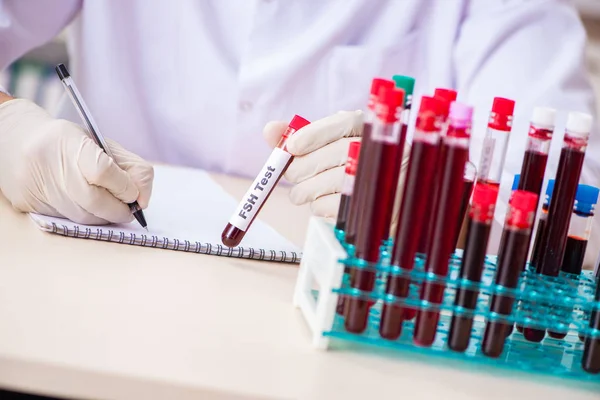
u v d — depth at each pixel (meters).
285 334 0.80
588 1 2.14
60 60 3.09
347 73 1.74
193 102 1.80
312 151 1.10
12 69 3.09
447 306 0.77
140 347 0.70
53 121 1.09
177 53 1.79
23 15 1.76
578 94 1.59
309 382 0.69
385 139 0.74
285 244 1.12
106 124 1.83
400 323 0.77
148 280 0.88
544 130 0.86
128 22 1.79
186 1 1.77
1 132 1.15
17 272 0.83
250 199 1.00
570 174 0.86
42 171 1.03
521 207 0.77
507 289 0.78
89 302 0.78
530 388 0.77
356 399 0.67
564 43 1.66
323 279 0.78
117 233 1.01
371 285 0.76
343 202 0.85
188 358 0.69
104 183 1.02
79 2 1.82
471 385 0.75
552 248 0.87
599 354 0.79
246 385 0.66
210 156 1.83
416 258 0.82
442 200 0.75
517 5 1.68
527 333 0.85
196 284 0.90
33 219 1.04
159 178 1.42
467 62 1.72
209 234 1.09
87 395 0.64
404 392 0.70
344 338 0.77
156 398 0.64
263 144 1.75
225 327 0.78
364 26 1.77
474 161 1.36
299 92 1.74
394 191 0.86
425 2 1.77
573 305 0.79
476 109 1.63
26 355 0.64
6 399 0.73
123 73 1.81
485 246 0.77
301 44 1.72
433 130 0.74
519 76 1.62
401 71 1.80
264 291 0.92
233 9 1.78
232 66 1.80
